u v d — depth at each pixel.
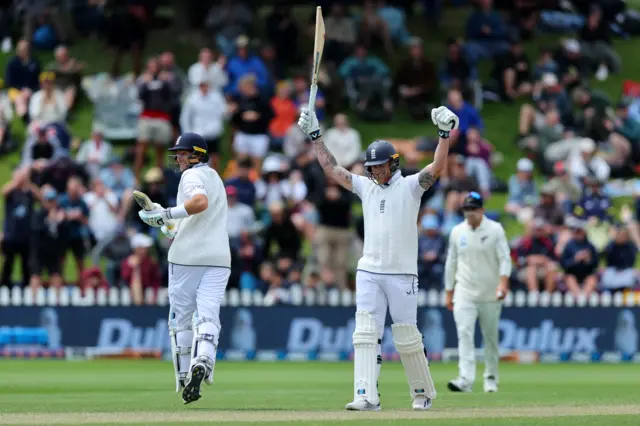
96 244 87.12
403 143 108.44
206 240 35.59
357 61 115.62
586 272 86.62
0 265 95.62
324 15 122.25
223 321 83.12
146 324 82.31
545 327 85.12
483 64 125.25
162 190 88.19
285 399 44.09
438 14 130.38
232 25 113.75
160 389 51.50
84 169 90.50
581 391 51.69
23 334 82.19
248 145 100.50
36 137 94.88
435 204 92.38
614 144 111.94
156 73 100.38
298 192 94.88
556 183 99.56
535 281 85.62
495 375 51.41
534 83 118.38
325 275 85.31
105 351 82.12
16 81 109.62
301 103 106.19
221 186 36.19
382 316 36.12
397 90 117.94
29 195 84.94
